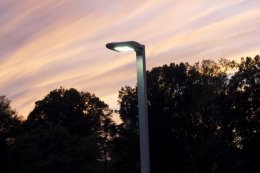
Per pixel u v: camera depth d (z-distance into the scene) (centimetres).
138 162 8750
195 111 9006
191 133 9012
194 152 8894
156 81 9269
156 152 8369
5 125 9694
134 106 9431
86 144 7175
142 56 1301
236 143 7825
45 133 7144
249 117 7650
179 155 8538
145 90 1286
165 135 8500
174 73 9325
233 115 7625
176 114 8944
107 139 11631
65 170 6875
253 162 7325
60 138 7112
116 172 9450
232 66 9038
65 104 10800
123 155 9112
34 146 7006
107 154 11544
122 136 9162
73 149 7031
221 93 8056
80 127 10581
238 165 7394
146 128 1259
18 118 10056
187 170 8706
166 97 8925
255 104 7638
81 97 11206
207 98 8606
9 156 7419
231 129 7694
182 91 9294
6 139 9406
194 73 9394
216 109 8062
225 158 7400
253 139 7394
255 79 7806
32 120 10056
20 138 7256
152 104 8706
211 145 7506
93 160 7150
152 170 8400
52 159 6838
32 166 6894
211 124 8812
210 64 9456
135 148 8794
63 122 10600
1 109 9831
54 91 11075
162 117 8525
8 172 7706
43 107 10825
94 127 11300
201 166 8469
